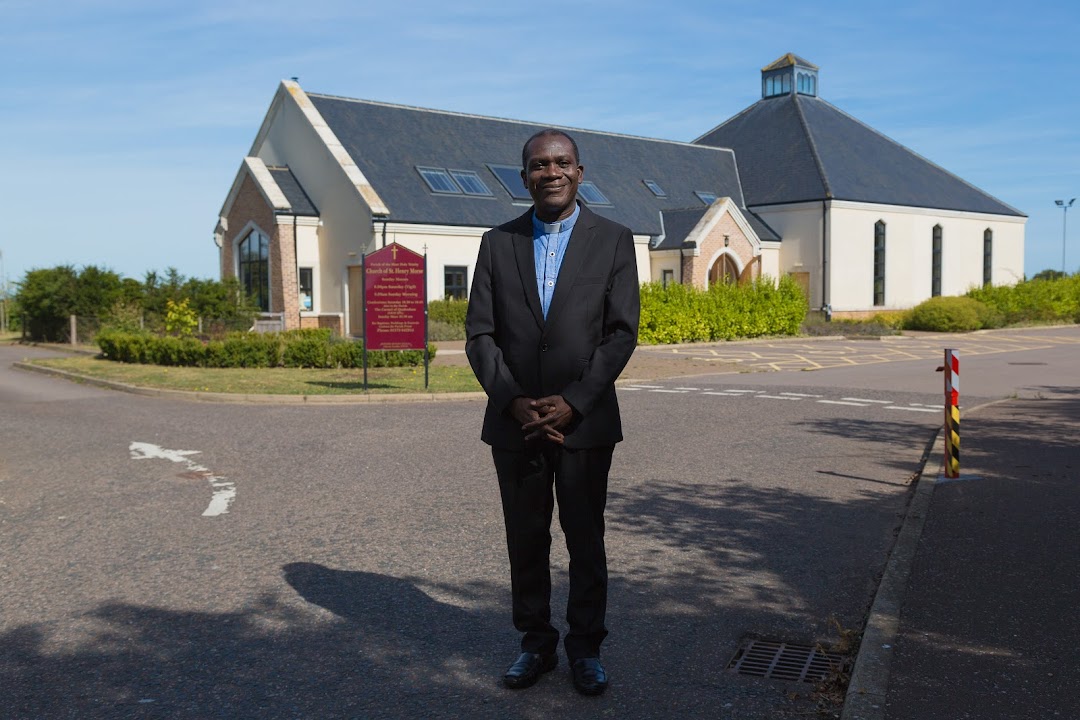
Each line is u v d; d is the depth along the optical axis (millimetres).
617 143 41875
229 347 20531
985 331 36812
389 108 35188
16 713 3713
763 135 45781
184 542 6301
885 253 42312
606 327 3875
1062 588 4914
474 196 32969
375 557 5895
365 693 3867
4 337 40750
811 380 18016
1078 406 13312
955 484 7719
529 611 3988
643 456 9469
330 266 31875
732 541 6203
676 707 3697
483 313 3920
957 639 4211
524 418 3723
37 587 5340
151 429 11758
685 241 35344
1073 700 3576
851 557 5812
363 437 10906
